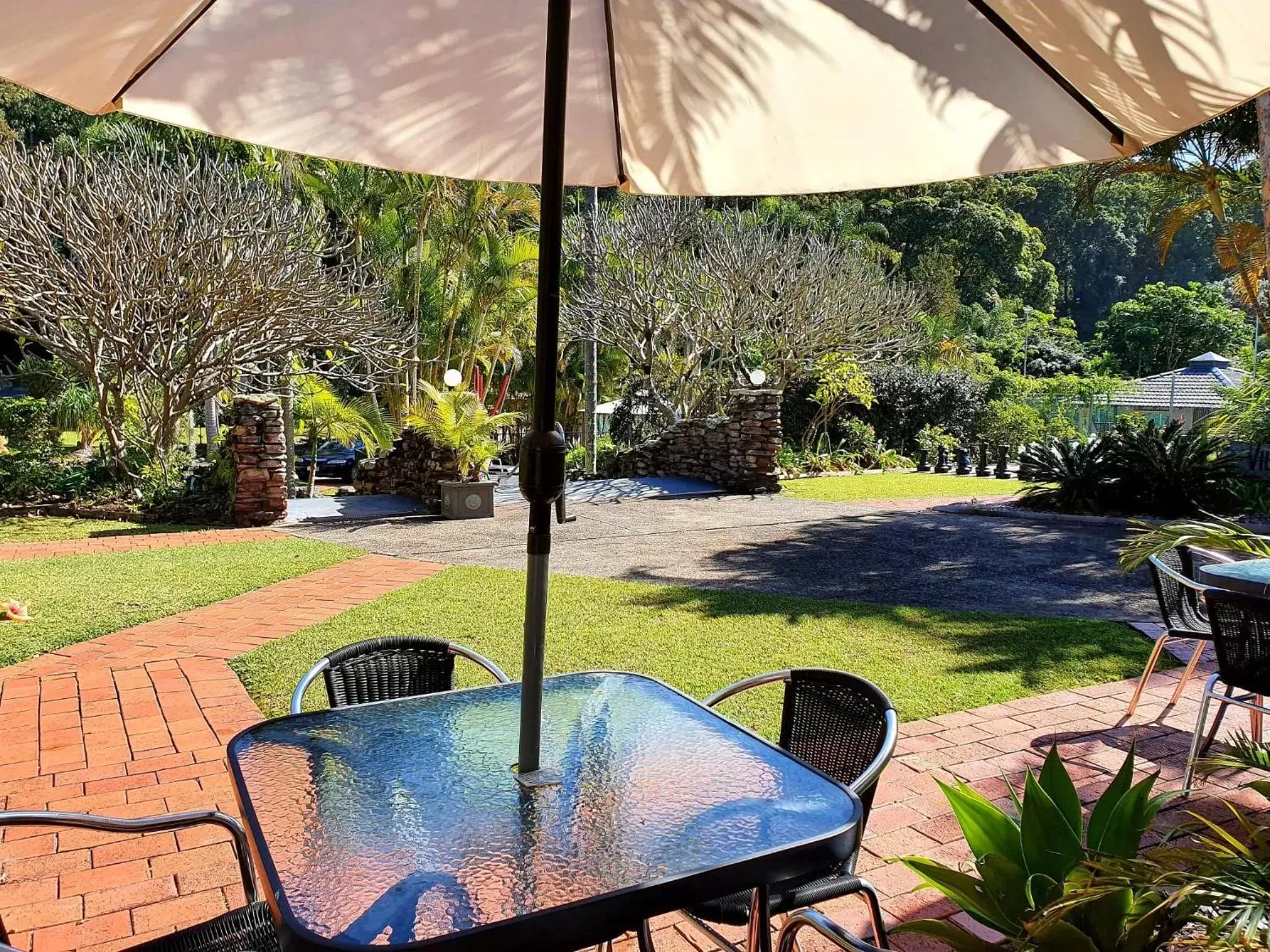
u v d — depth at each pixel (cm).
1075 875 168
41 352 2181
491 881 148
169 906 267
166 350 1235
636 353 1812
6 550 888
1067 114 204
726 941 209
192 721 418
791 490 1497
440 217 2014
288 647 536
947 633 584
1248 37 156
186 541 955
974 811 205
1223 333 4125
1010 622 616
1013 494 1447
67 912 264
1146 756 383
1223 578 381
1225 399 1521
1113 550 920
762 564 839
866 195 3644
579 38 246
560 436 178
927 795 343
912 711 436
